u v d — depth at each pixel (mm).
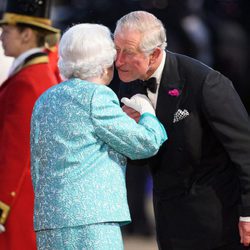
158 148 19250
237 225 20219
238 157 19750
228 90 20000
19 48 23594
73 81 19078
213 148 20250
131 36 19375
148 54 19531
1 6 34906
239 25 40188
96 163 18719
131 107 19906
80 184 18578
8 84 23328
